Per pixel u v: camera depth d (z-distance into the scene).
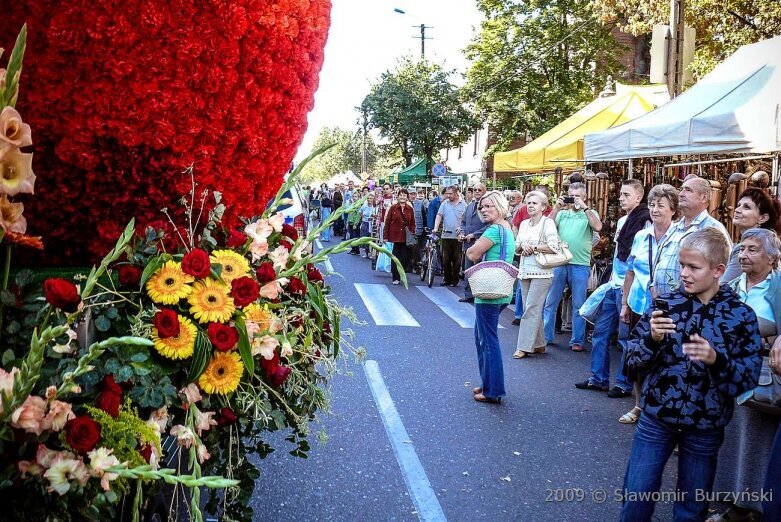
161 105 2.34
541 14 30.55
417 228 16.14
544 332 8.63
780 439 3.33
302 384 2.84
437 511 3.96
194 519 1.93
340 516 3.84
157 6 2.28
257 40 2.54
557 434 5.36
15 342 1.97
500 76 31.27
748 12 17.02
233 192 2.67
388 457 4.73
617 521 3.91
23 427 1.63
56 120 2.26
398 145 38.38
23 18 2.21
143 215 2.52
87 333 2.07
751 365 3.06
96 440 1.72
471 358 7.75
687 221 5.09
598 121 13.72
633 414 5.69
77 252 2.54
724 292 3.20
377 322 9.78
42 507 1.70
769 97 7.16
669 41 12.26
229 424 2.40
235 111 2.52
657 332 3.11
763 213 4.71
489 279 5.87
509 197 12.70
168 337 2.16
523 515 3.95
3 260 2.35
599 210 10.99
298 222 9.15
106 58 2.24
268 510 3.88
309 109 2.95
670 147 8.15
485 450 4.95
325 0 2.92
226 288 2.36
